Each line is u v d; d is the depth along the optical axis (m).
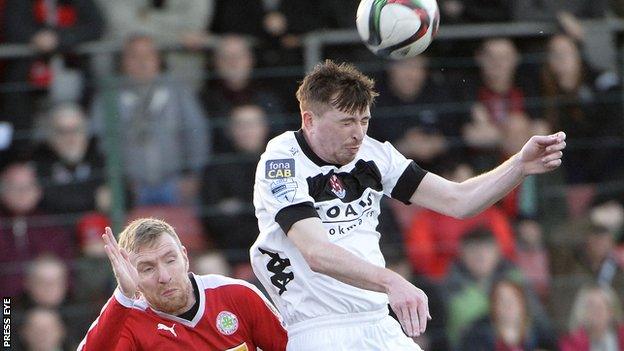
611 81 29.97
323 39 29.03
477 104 28.81
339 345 17.11
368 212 17.27
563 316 27.70
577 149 29.28
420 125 28.28
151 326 17.67
